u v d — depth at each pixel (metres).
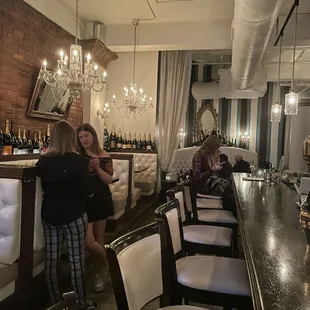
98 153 2.82
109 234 4.25
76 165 2.22
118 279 1.22
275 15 2.95
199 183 4.10
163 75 7.04
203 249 2.40
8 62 4.04
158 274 1.52
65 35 5.29
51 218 2.22
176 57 7.01
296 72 7.09
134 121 7.15
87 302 2.47
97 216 2.72
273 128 8.12
